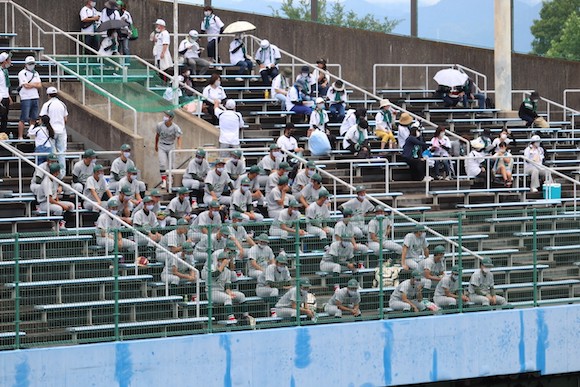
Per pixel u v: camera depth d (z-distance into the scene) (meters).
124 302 57.00
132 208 66.06
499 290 63.91
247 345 58.16
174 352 56.81
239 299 58.22
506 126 91.06
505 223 64.81
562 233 65.94
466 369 62.69
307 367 59.31
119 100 76.56
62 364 54.94
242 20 97.12
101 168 66.12
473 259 63.34
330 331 59.69
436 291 62.12
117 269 56.34
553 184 79.62
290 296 59.25
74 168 67.06
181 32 95.56
